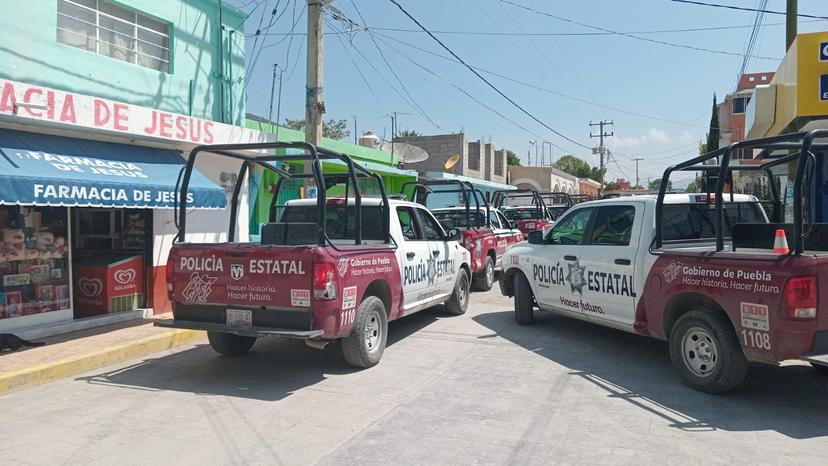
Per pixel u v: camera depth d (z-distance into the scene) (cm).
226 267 617
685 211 697
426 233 891
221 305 622
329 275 585
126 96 892
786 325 491
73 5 832
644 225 673
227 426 493
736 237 601
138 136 870
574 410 529
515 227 1642
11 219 760
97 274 880
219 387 605
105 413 526
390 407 539
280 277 592
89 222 963
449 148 3394
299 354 741
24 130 753
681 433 476
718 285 549
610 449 444
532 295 888
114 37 895
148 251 928
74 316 884
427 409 532
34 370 611
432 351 745
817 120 1095
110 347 711
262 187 1461
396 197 885
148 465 419
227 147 633
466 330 869
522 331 861
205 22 1047
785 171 1493
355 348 645
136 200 788
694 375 581
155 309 931
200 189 887
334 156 660
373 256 678
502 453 436
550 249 828
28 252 774
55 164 726
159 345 764
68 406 545
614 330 866
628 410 529
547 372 650
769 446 451
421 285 819
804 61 1049
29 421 506
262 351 758
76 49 819
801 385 600
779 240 511
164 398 569
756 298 512
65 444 456
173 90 979
